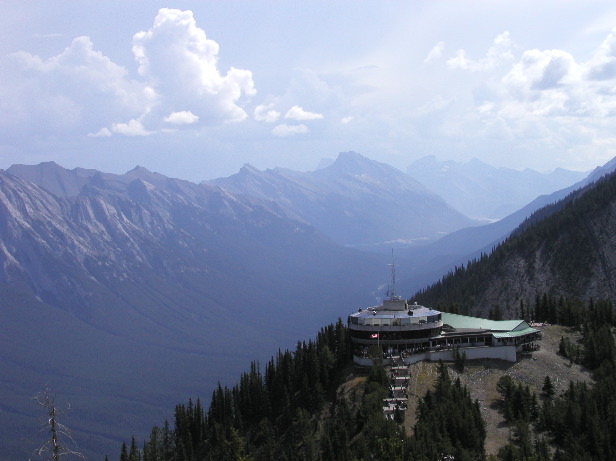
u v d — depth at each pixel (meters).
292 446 168.50
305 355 199.00
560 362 194.25
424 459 135.50
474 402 165.50
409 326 194.50
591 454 148.50
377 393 164.38
